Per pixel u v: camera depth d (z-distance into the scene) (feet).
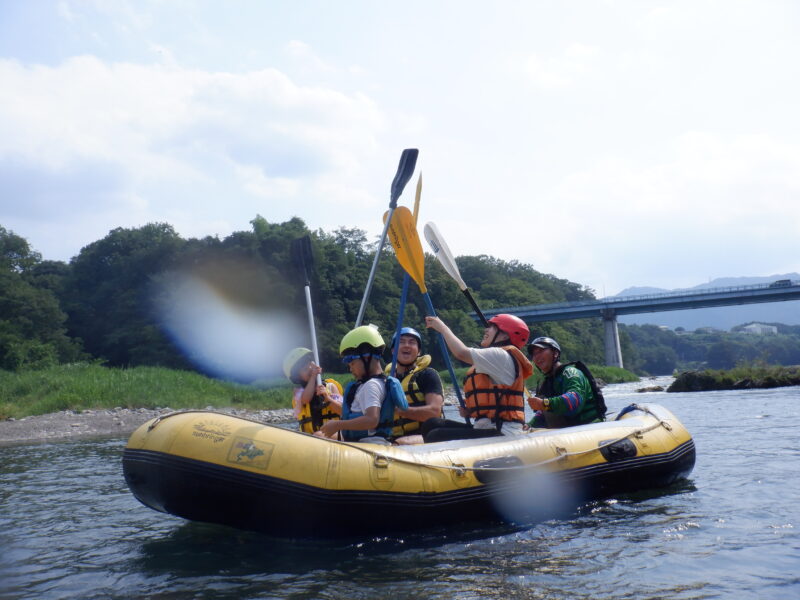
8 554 12.86
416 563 11.32
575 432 16.16
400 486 12.97
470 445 14.51
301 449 12.71
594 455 15.75
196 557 12.19
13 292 154.40
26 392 63.77
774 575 10.28
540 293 344.69
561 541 12.51
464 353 15.57
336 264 194.49
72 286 204.23
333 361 173.37
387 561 11.47
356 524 12.69
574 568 10.86
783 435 27.61
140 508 17.30
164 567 11.59
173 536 13.98
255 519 12.67
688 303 203.41
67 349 160.76
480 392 15.97
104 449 33.94
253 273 165.89
